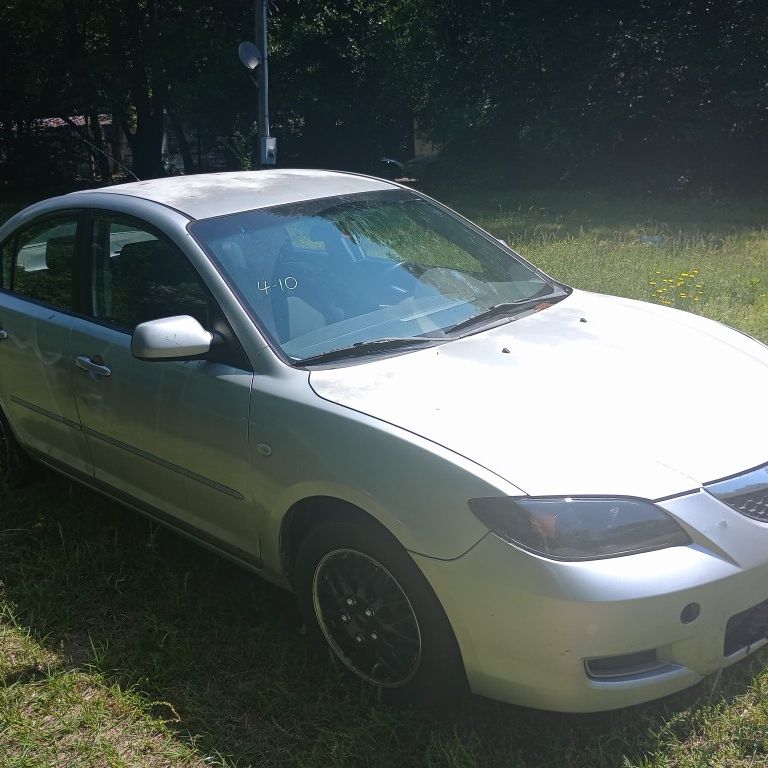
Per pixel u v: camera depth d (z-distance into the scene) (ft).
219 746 9.02
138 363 11.45
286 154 102.53
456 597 8.36
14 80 90.94
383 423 9.06
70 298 12.92
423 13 84.53
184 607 11.38
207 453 10.61
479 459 8.50
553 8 71.26
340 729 9.04
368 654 9.50
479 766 8.55
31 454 14.47
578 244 35.96
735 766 8.28
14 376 13.78
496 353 10.44
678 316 12.50
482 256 13.21
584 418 9.09
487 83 77.00
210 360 10.68
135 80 90.53
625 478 8.36
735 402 9.71
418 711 9.24
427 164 89.56
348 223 12.42
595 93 70.13
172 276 11.40
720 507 8.43
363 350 10.55
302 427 9.53
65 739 9.20
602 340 10.96
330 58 96.89
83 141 98.68
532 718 9.12
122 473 12.28
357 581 9.35
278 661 10.21
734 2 65.05
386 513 8.69
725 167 65.51
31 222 14.03
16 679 10.18
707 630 8.27
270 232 11.75
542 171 75.10
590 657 8.02
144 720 9.39
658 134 68.85
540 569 7.97
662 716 8.93
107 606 11.64
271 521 10.02
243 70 88.02
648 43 65.98
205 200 12.28
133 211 12.18
